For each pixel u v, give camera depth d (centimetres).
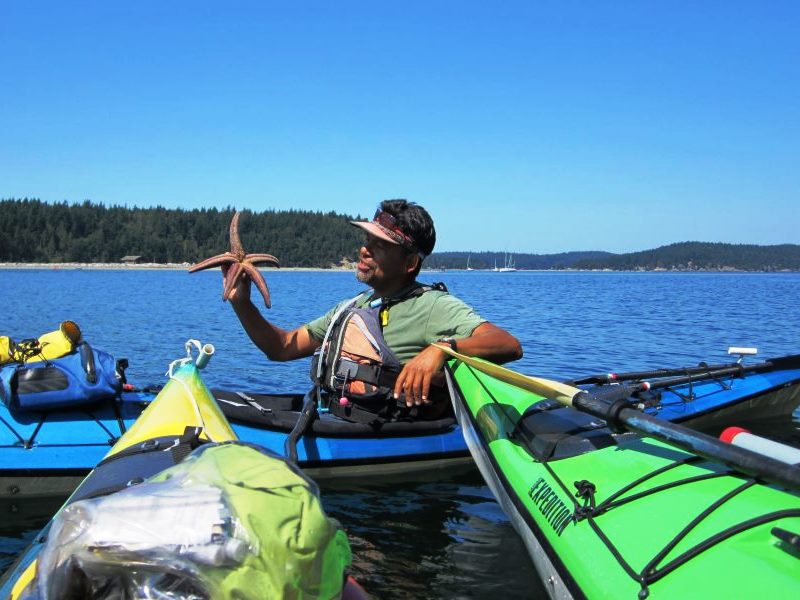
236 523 137
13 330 1392
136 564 131
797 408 677
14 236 11012
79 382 421
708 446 221
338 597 158
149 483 155
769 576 185
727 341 1345
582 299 3091
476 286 5222
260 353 1085
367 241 379
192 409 309
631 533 231
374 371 407
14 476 404
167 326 1510
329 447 438
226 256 365
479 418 362
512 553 357
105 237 11981
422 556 352
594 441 304
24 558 206
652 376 568
